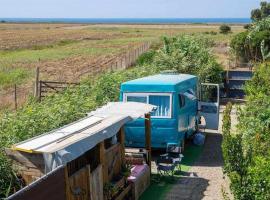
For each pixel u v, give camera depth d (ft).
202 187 37.60
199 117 54.75
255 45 107.76
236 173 27.86
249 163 29.09
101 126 29.81
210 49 92.99
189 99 48.83
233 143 29.94
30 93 67.97
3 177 25.96
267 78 55.98
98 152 29.37
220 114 69.87
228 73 81.92
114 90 56.44
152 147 45.03
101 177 29.09
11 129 33.65
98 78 62.95
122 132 33.73
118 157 33.06
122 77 62.39
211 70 78.18
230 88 81.56
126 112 35.35
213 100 63.00
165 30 397.19
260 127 37.78
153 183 38.88
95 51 180.96
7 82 88.89
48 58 154.51
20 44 241.14
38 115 37.70
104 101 52.54
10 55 172.24
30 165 25.64
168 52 82.43
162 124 44.21
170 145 44.16
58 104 44.06
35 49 210.18
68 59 148.66
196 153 48.16
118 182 31.94
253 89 54.24
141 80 46.55
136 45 207.21
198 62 79.05
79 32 388.37
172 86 44.01
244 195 26.22
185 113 47.52
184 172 41.73
